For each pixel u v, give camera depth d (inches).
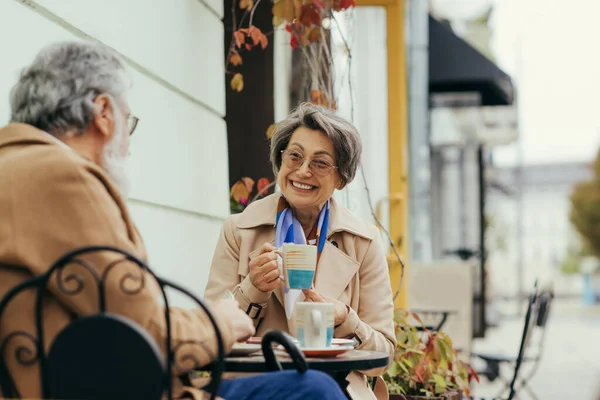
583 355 622.5
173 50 169.6
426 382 175.2
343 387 105.3
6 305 75.2
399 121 287.6
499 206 1625.2
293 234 133.2
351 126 132.8
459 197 598.2
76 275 76.7
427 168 348.8
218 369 79.6
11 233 79.0
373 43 289.1
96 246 74.9
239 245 136.3
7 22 110.9
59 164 80.5
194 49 182.4
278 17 191.0
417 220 346.6
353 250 135.0
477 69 425.4
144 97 153.3
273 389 89.3
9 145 85.7
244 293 123.2
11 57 111.6
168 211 164.7
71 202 79.6
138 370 71.2
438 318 320.8
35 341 75.4
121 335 71.5
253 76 234.1
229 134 234.4
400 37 288.8
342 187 136.6
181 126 173.0
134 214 147.3
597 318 1270.9
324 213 135.8
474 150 601.3
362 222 139.5
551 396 393.7
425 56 351.3
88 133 90.5
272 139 136.0
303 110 132.7
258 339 109.6
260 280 122.0
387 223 283.0
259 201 139.7
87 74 89.7
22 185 80.1
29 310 79.3
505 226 1649.9
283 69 261.9
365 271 136.0
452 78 428.1
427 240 347.3
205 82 189.2
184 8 176.6
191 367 83.1
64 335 72.1
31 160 81.4
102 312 76.3
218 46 200.1
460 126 592.4
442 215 597.3
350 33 253.0
